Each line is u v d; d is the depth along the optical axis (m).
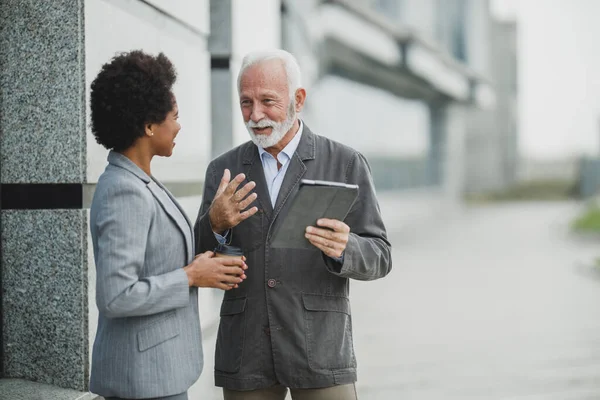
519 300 8.91
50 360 2.88
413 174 25.53
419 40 17.38
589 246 15.45
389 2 22.03
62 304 2.86
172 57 3.75
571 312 8.05
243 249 2.49
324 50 13.09
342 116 18.36
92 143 2.87
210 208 2.34
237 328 2.49
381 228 2.54
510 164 46.31
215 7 4.80
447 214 27.11
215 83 4.84
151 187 2.08
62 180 2.84
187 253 2.15
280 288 2.45
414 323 7.50
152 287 1.97
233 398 2.51
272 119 2.38
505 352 6.21
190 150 4.00
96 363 2.09
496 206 33.50
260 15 5.70
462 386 5.15
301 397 2.49
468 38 29.86
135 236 1.95
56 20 2.82
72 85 2.81
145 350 2.04
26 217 2.89
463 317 7.80
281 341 2.43
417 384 5.21
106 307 1.91
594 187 41.56
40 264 2.88
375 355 6.12
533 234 18.52
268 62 2.38
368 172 2.58
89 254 2.85
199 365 2.17
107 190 1.98
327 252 2.19
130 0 3.30
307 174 2.51
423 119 27.53
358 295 9.34
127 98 2.01
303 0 9.73
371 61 16.78
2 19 2.88
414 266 12.27
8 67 2.88
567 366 5.72
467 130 43.56
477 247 15.31
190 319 2.15
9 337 2.93
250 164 2.56
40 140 2.86
